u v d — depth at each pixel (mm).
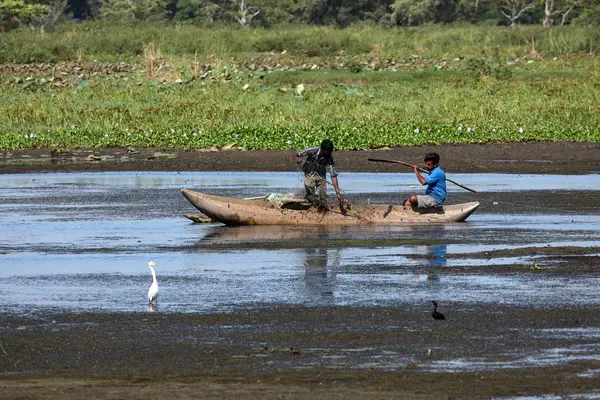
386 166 89000
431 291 39562
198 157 94625
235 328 33875
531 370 28688
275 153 96688
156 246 51219
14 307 37188
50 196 72000
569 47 199250
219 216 58281
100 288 40562
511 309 36375
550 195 71688
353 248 50156
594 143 101250
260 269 44531
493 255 47594
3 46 191625
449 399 26047
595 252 48062
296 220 58844
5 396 26391
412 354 30484
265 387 27125
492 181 80625
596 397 26250
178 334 33125
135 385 27469
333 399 26000
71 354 30859
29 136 104562
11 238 53938
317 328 33812
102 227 57781
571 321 34562
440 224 59125
